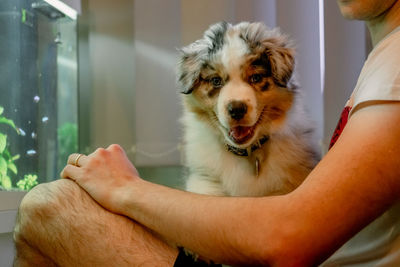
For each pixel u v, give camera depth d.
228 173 1.68
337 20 2.73
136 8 3.49
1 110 2.95
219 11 3.22
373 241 1.05
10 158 2.90
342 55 2.76
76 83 3.56
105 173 1.24
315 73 2.78
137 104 3.54
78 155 1.36
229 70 1.65
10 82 2.99
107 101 3.60
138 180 1.21
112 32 3.55
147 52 3.50
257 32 1.74
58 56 3.35
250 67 1.65
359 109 0.94
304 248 0.86
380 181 0.85
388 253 1.00
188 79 1.75
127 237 1.16
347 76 2.76
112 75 3.58
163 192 1.10
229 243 0.92
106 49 3.57
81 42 3.56
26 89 3.08
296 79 1.82
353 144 0.89
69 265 1.21
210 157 1.72
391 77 0.90
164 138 3.49
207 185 1.72
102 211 1.20
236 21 3.03
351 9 1.15
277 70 1.67
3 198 2.18
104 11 3.54
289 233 0.86
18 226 1.29
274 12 2.89
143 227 1.20
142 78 3.53
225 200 0.97
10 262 2.19
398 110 0.88
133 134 3.56
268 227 0.88
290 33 2.81
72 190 1.25
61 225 1.21
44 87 3.23
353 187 0.86
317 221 0.86
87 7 3.54
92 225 1.18
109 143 3.61
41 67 3.20
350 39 2.74
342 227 0.86
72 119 3.53
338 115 2.77
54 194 1.25
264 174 1.65
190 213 0.99
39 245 1.25
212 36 1.77
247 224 0.90
